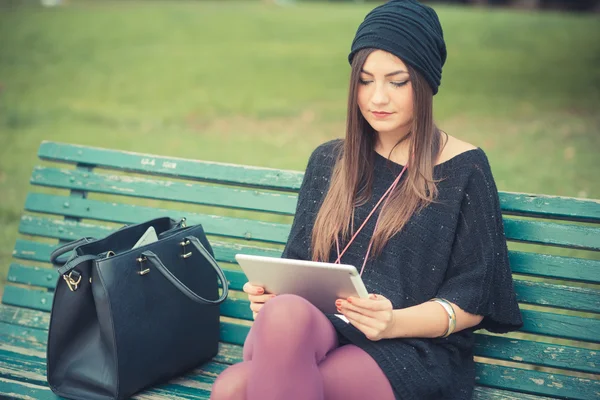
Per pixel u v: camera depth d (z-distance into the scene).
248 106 10.41
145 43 14.46
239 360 3.14
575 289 2.80
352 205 2.78
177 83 11.71
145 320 2.78
